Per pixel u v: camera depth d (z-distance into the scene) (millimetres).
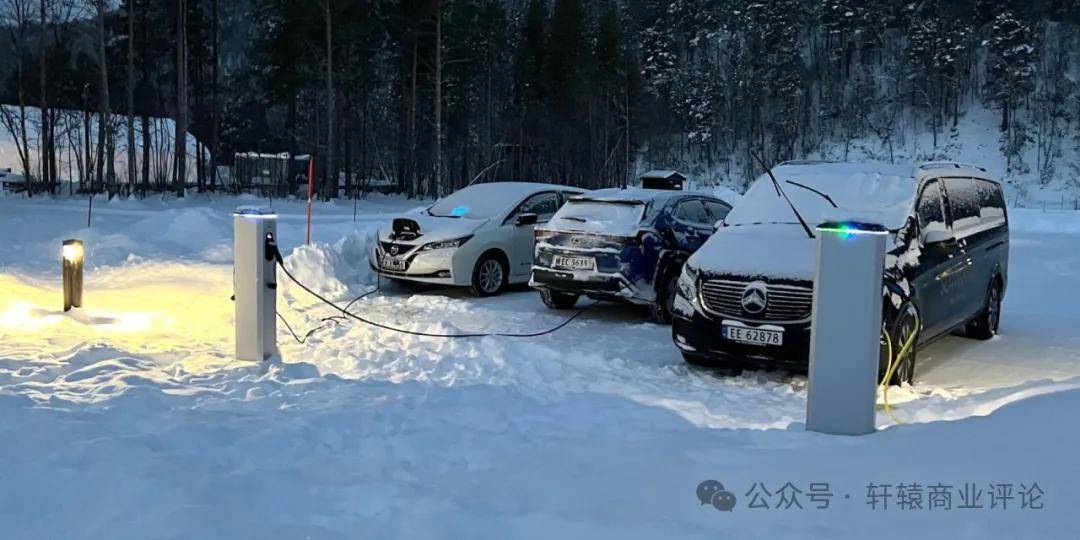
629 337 9109
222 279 11492
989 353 8500
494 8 58531
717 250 7527
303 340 8320
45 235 17156
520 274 12359
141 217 23859
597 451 4523
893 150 83125
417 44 49719
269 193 44156
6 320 8070
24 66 46594
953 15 93438
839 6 98500
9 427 4773
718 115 86312
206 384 6242
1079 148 78312
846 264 5000
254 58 51031
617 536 3299
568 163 58344
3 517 3527
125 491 3766
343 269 12578
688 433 4980
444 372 7043
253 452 4523
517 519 3500
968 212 8828
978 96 89875
